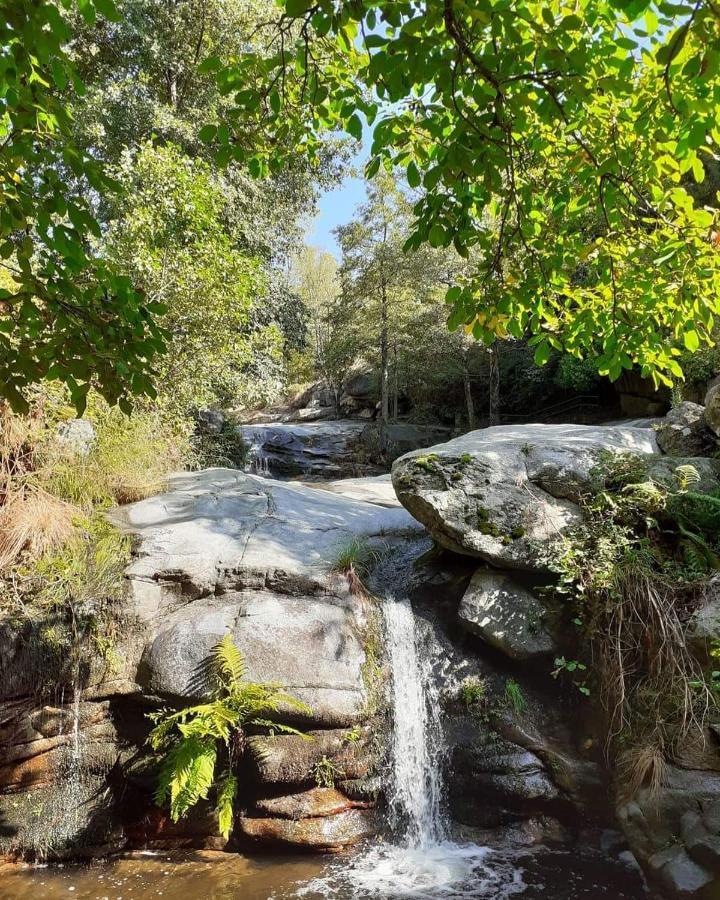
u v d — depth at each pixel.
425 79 2.22
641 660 5.05
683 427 6.77
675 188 2.81
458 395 20.67
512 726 5.32
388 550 7.18
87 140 12.57
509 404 19.58
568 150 2.93
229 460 13.61
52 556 5.75
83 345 2.50
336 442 19.58
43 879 4.75
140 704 5.42
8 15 1.86
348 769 5.14
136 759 5.28
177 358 9.47
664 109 2.53
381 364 19.83
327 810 5.07
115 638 5.61
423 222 2.82
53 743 5.24
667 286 2.94
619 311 3.17
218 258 9.27
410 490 6.11
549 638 5.50
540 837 5.05
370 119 2.87
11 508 5.81
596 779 4.98
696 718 4.47
